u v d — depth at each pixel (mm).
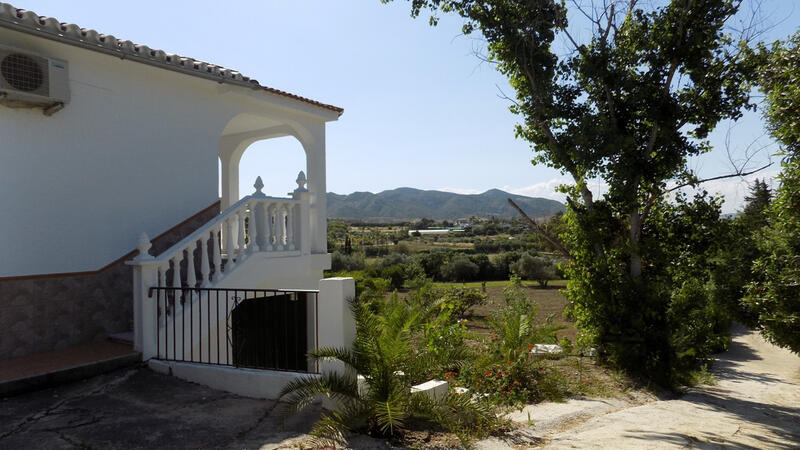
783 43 7293
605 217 10586
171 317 6566
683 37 9695
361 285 18109
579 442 5008
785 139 7320
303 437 4336
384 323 4969
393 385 4617
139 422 4547
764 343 19500
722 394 9602
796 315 8250
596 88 10172
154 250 7738
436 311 8242
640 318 9984
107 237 7180
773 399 9344
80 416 4637
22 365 5684
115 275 7242
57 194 6676
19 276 6254
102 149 7152
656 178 10070
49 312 6500
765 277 9164
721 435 5863
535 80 10648
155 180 7777
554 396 7301
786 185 7578
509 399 6711
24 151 6375
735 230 10836
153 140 7750
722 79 9672
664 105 9695
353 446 4234
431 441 4527
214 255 7348
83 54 6891
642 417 6727
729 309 12219
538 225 11984
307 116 10086
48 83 6352
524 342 8023
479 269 41406
